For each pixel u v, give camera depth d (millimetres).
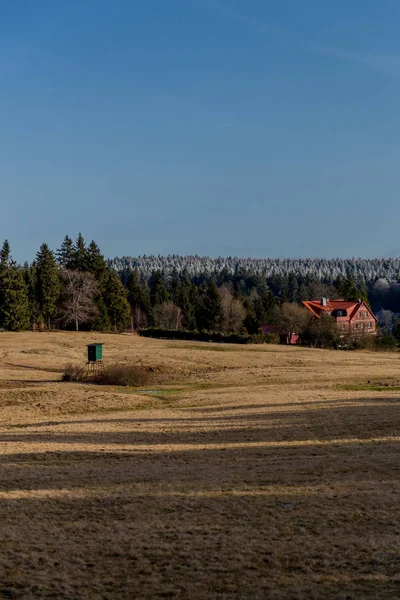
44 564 16250
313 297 189250
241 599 13820
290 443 33094
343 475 24969
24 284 114188
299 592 14031
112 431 37844
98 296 124812
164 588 14617
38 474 26531
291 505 20812
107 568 15953
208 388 58062
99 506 21484
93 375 64250
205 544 17422
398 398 48156
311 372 66625
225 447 32375
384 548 16453
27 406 49125
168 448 32406
